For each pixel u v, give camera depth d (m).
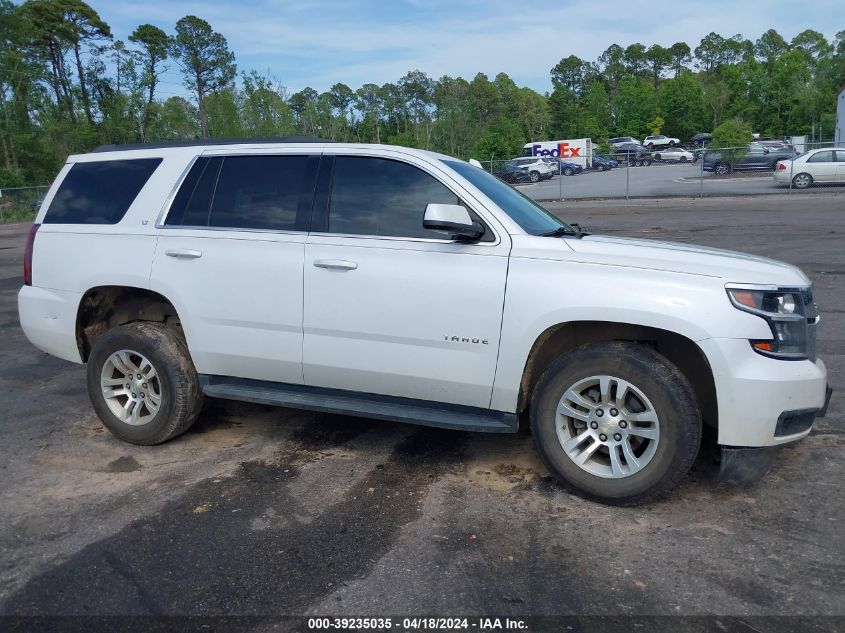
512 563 3.38
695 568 3.30
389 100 83.12
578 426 4.02
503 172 42.12
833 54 83.12
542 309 3.89
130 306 5.28
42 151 54.22
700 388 4.02
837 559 3.36
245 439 5.11
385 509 3.96
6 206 35.69
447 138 66.19
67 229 5.14
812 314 3.90
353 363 4.37
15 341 8.45
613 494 3.88
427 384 4.23
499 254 4.05
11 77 54.47
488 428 4.14
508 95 102.25
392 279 4.20
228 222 4.71
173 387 4.80
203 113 57.59
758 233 16.00
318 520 3.84
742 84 94.25
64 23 68.62
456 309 4.07
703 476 4.30
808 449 4.65
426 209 3.93
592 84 122.25
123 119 57.19
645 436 3.80
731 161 36.66
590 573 3.28
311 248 4.42
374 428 5.28
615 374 3.81
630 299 3.73
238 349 4.65
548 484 4.25
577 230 4.97
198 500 4.11
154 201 4.93
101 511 4.00
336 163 4.55
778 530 3.64
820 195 25.27
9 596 3.17
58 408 5.91
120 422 4.96
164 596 3.15
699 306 3.65
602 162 47.72
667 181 37.00
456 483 4.29
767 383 3.58
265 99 52.19
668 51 136.75
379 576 3.28
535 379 4.34
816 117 80.69
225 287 4.61
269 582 3.25
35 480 4.45
